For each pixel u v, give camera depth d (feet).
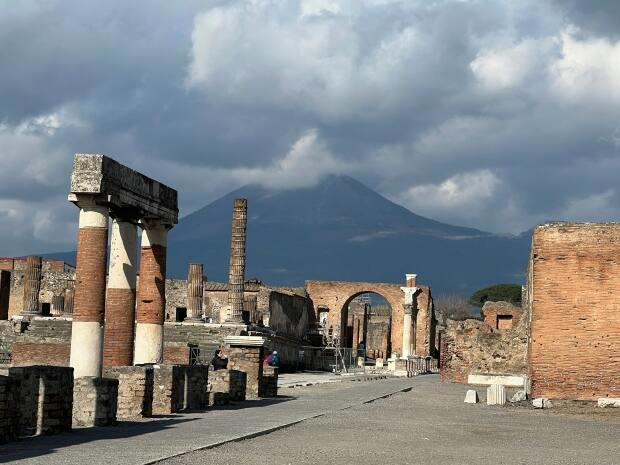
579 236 134.10
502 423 102.27
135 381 90.99
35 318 221.66
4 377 65.16
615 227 132.77
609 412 119.85
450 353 189.47
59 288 281.54
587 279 133.18
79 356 94.12
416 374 257.96
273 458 62.80
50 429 72.69
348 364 308.40
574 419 110.22
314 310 353.51
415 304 322.34
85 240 95.35
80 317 94.58
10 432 66.54
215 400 112.98
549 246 135.23
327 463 61.62
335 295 354.74
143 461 56.59
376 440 78.13
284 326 288.71
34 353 198.18
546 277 135.03
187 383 103.24
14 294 289.53
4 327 217.97
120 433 74.64
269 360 179.63
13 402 67.00
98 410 80.48
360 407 116.16
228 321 220.23
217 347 210.79
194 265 238.07
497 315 274.16
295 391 149.38
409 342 303.27
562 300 134.00
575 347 132.77
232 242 221.87
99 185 94.53
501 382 182.91
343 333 355.36
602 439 88.02
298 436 78.54
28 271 235.20
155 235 114.52
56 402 73.51
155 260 114.52
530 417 111.96
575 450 77.25
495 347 187.42
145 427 80.59
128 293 109.81
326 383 175.94
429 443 77.97
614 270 132.26
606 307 132.05
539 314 134.82
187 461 58.59
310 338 318.04
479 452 72.69
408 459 65.92
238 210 221.66
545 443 82.43
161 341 114.52
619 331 131.23
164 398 97.91
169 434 74.38
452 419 104.99
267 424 86.12
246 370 128.88
